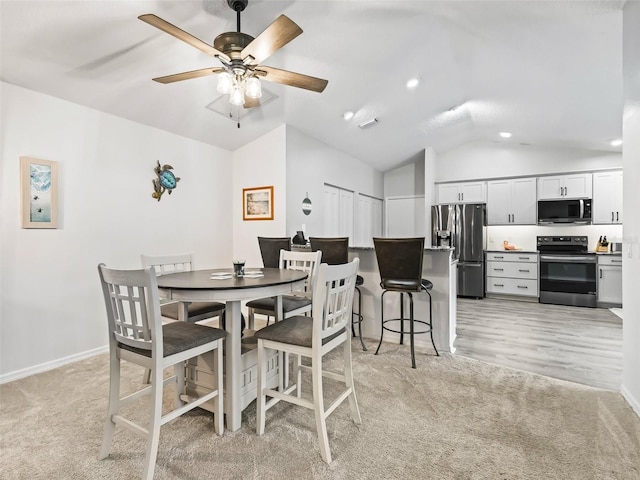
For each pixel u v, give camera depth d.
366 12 2.46
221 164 4.28
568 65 2.89
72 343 2.83
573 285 5.18
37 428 1.86
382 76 3.41
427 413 2.03
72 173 2.81
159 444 1.72
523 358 2.96
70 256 2.81
